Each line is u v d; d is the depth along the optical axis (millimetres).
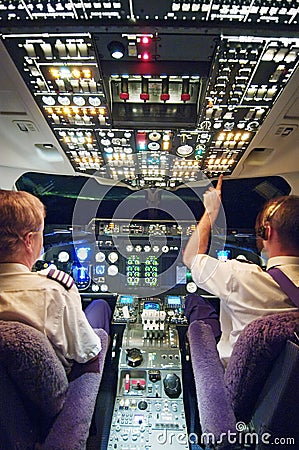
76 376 1452
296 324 1138
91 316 2221
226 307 1576
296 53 1503
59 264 2871
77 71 1650
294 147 2457
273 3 1265
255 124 2098
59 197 3277
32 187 3266
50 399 1210
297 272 1437
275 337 1127
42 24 1376
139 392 1941
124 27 1381
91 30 1397
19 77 1698
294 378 1089
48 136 2326
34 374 1118
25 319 1261
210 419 1335
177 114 2031
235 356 1271
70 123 2133
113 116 2047
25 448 1174
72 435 1210
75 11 1319
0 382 1071
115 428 1750
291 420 1154
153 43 1470
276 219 1477
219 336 1936
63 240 2912
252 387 1241
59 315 1336
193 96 1897
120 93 1846
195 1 1266
